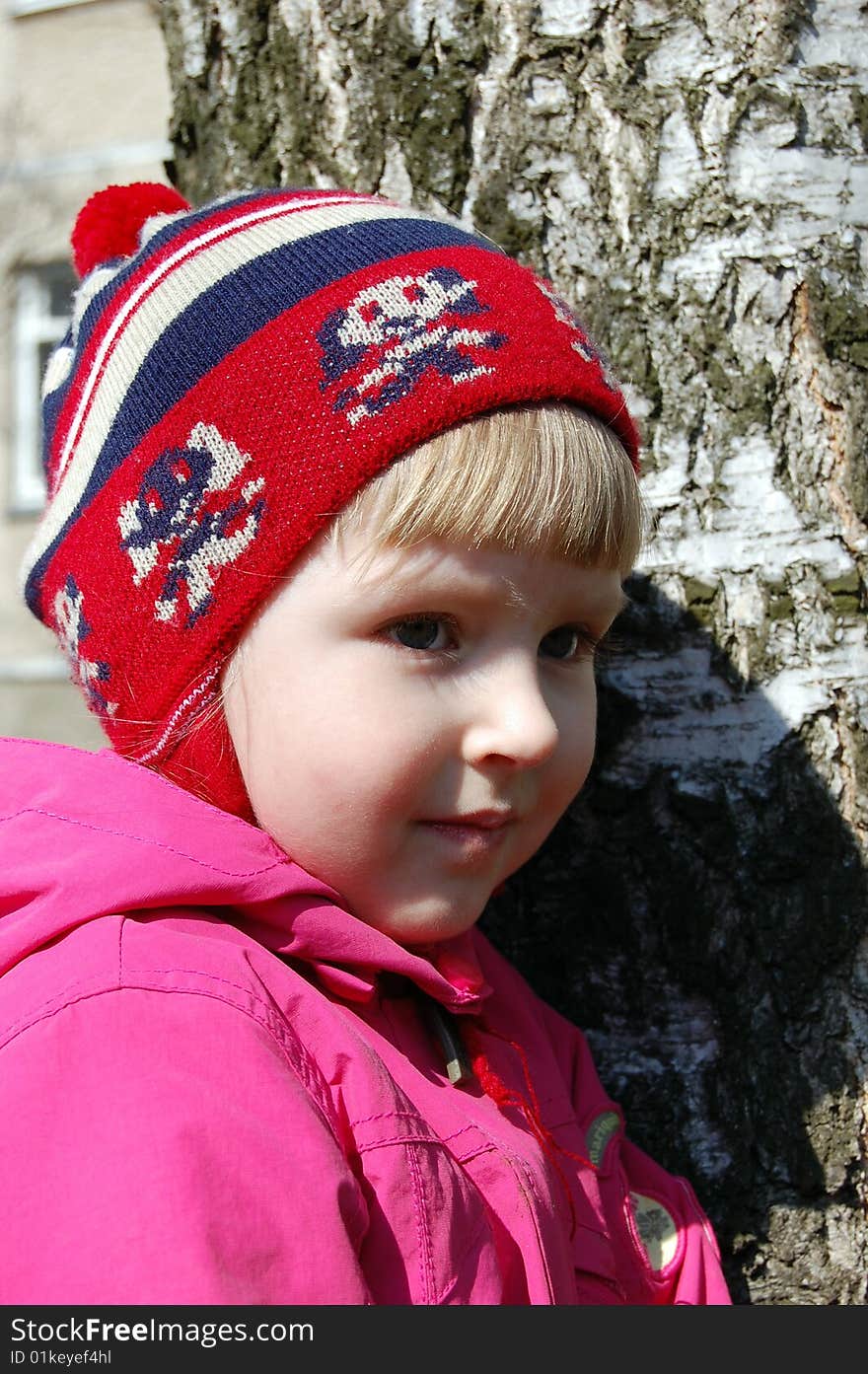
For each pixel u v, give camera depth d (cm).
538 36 162
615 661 162
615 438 131
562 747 132
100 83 776
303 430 119
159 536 125
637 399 161
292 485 118
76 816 119
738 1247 154
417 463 117
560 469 120
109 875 112
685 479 160
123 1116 96
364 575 117
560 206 162
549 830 137
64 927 110
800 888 156
